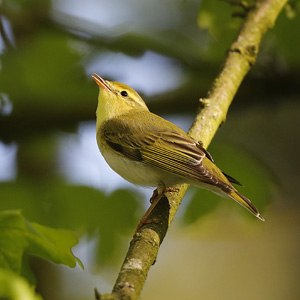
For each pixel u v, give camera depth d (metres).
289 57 12.51
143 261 5.62
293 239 14.29
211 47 12.77
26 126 12.38
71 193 11.17
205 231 13.88
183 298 14.47
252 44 8.73
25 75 12.38
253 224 10.88
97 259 10.95
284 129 13.59
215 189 7.38
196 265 14.99
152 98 12.64
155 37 13.19
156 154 7.73
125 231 11.02
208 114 7.93
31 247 5.30
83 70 12.66
